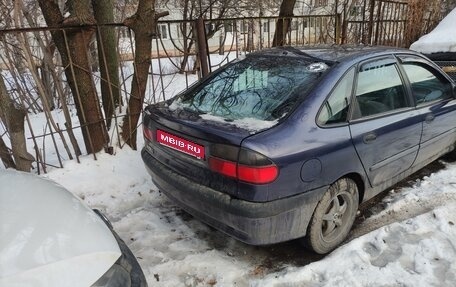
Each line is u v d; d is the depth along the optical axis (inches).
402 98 129.6
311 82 107.6
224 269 106.4
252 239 96.7
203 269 106.5
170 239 120.3
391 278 100.6
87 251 63.2
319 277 102.4
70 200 79.1
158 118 114.0
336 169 104.3
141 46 164.9
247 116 104.0
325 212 107.3
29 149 206.8
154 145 117.8
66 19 149.9
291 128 96.6
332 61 114.3
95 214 79.0
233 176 93.0
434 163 173.3
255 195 90.9
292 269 104.9
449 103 149.3
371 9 295.6
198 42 192.9
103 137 169.5
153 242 118.6
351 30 291.4
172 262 109.0
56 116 265.1
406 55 134.7
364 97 115.0
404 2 324.5
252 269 107.0
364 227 126.8
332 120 104.8
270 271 106.4
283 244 118.4
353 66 113.7
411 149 133.1
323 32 265.9
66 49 150.3
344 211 114.8
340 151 104.0
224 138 93.2
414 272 103.0
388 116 120.8
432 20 354.9
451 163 172.7
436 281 99.5
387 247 113.2
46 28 143.6
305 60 119.1
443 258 107.8
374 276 101.2
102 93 188.2
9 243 60.5
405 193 145.6
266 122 98.5
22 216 67.9
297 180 95.9
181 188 106.7
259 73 120.9
